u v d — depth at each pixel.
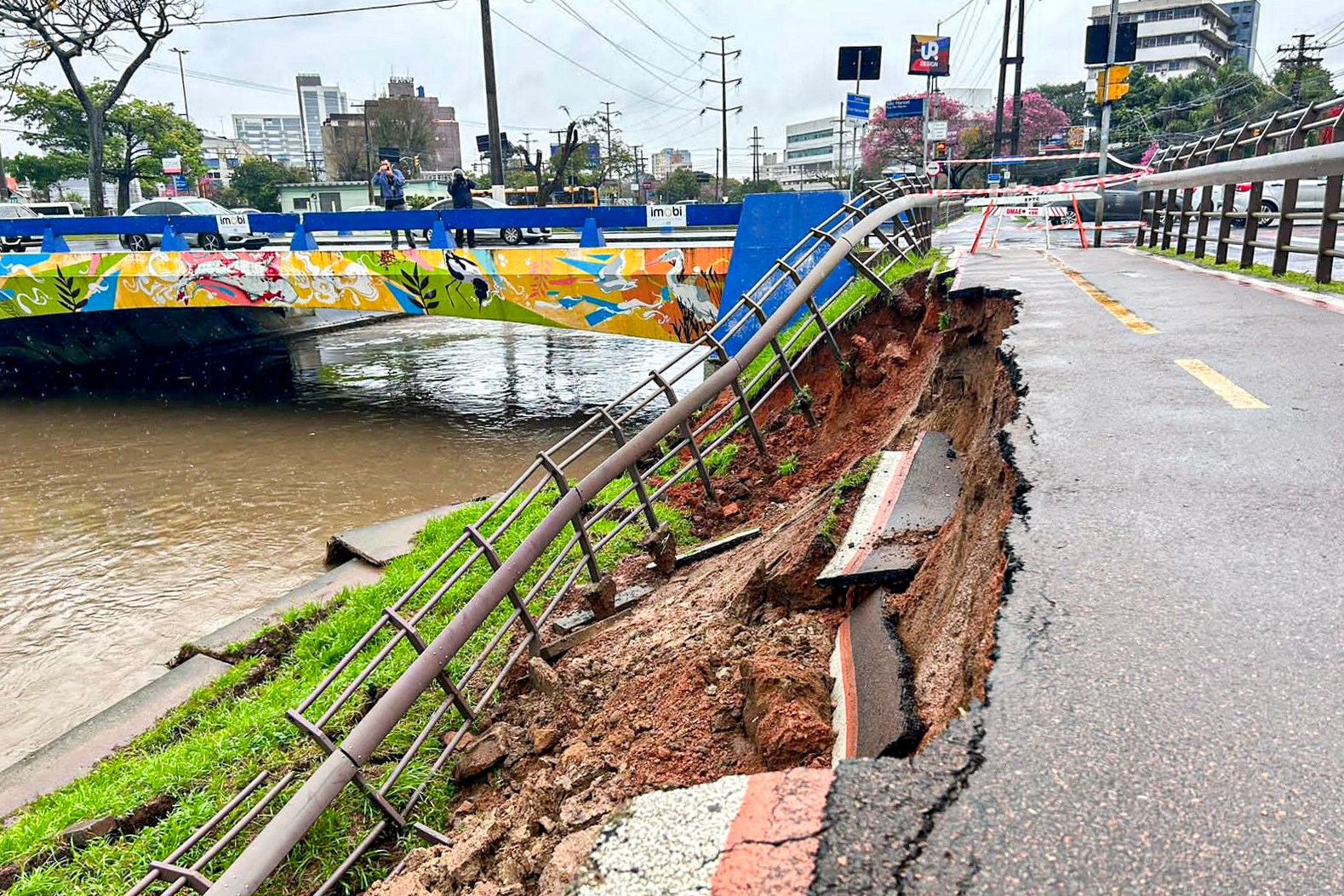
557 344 27.48
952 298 8.27
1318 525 3.21
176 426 18.25
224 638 8.30
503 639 6.78
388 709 4.76
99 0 30.83
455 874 3.78
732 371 8.62
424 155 70.75
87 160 47.34
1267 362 5.38
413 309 17.12
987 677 2.47
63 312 19.62
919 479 5.67
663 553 7.36
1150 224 14.16
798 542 5.45
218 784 5.52
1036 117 61.47
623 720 4.55
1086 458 3.96
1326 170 7.54
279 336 29.52
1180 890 1.75
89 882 4.73
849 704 3.53
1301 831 1.87
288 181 69.94
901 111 35.19
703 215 15.85
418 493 13.55
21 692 8.21
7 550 11.65
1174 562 3.01
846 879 1.86
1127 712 2.27
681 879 1.95
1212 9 94.12
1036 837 1.91
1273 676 2.38
